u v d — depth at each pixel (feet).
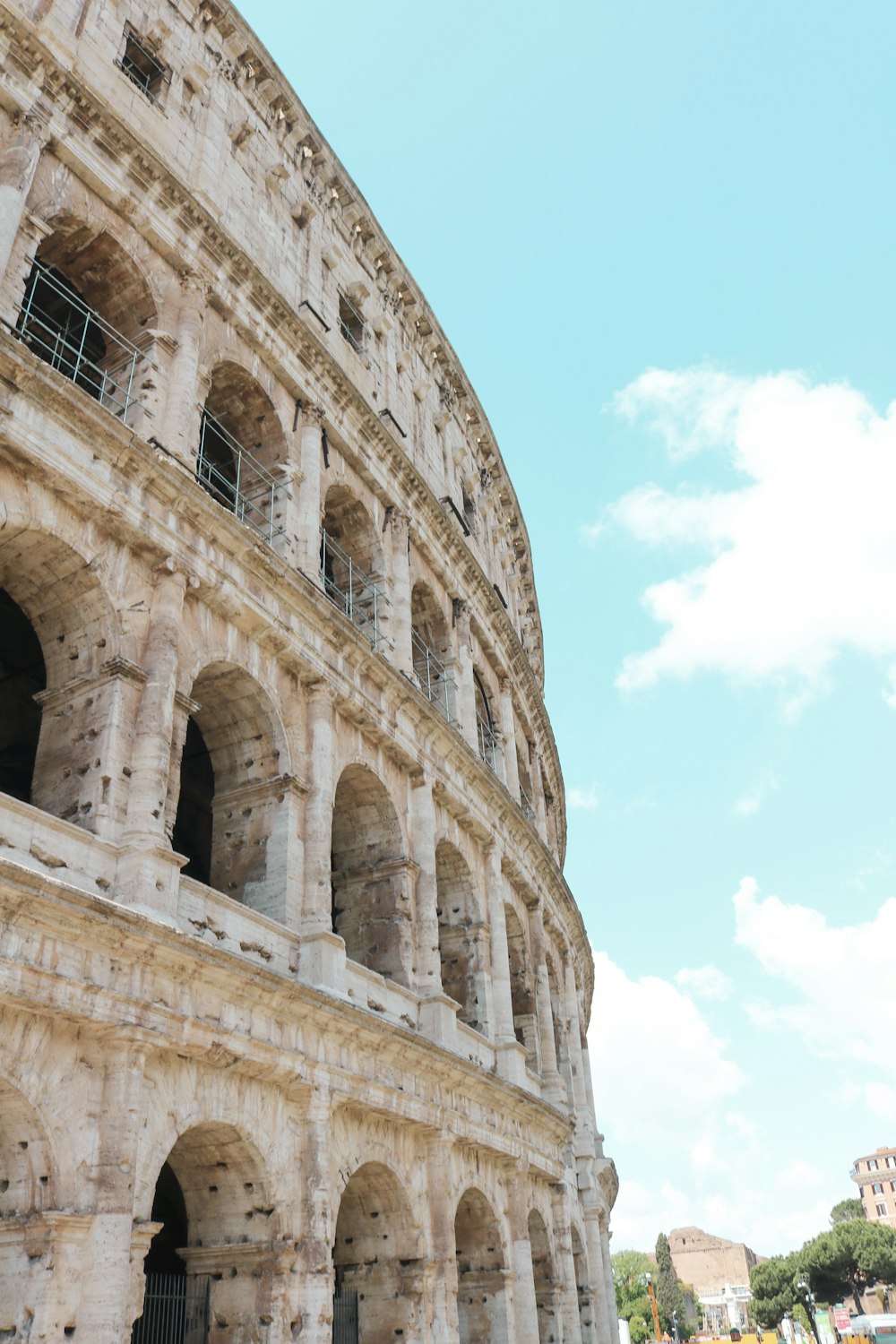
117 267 105.70
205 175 123.03
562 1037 176.45
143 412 99.45
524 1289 120.26
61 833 75.82
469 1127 113.39
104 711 84.23
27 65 97.14
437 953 118.01
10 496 82.07
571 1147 163.63
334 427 131.85
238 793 102.27
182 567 93.40
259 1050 82.84
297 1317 80.33
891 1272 475.72
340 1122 94.02
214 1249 82.43
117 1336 64.34
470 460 196.75
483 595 171.32
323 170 152.97
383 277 168.55
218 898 87.20
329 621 110.22
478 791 143.02
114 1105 70.33
